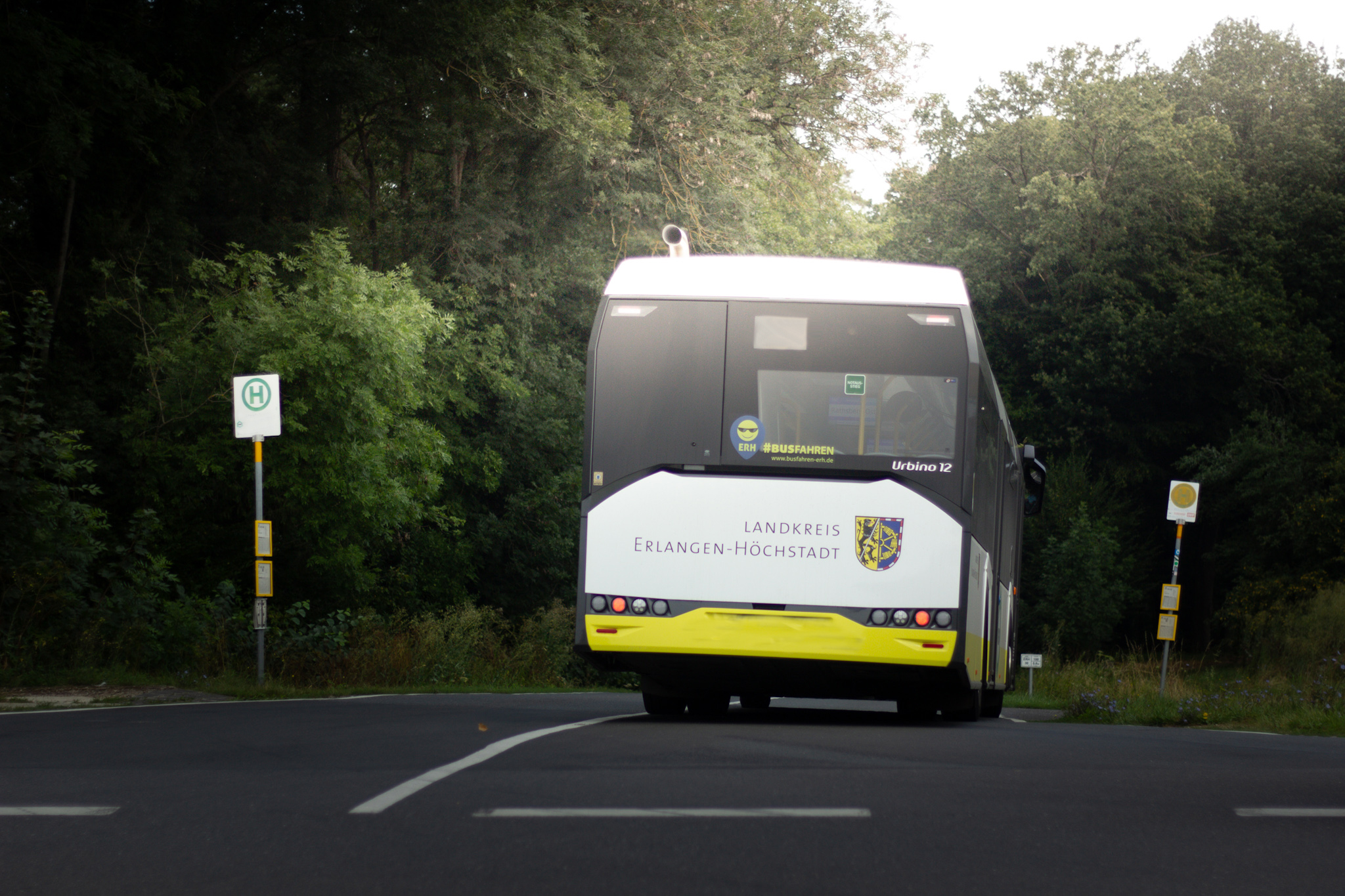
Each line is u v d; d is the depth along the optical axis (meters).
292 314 37.41
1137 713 25.89
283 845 7.58
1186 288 76.44
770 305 17.66
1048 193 77.25
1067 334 79.75
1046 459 81.31
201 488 37.38
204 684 24.86
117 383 41.72
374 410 37.03
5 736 14.09
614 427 17.59
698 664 17.56
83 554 28.56
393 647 33.59
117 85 40.06
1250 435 72.81
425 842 7.67
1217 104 86.81
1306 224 82.25
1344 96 84.56
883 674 17.45
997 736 16.00
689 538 17.36
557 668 44.56
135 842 7.67
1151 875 6.97
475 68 49.69
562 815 8.57
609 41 53.62
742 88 56.28
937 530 17.17
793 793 9.66
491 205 53.53
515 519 55.25
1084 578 70.62
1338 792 10.32
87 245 44.12
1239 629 65.69
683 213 55.62
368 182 57.06
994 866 7.12
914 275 17.94
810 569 17.20
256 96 52.50
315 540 37.91
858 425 17.36
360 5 48.28
